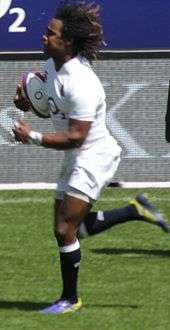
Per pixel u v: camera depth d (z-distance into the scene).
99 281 22.70
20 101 20.42
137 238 27.69
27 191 34.78
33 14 36.03
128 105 37.19
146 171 37.25
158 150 37.25
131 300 20.98
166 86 37.06
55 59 19.27
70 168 19.44
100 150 19.41
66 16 19.06
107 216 21.30
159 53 36.81
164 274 23.42
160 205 32.41
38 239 27.38
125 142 37.25
